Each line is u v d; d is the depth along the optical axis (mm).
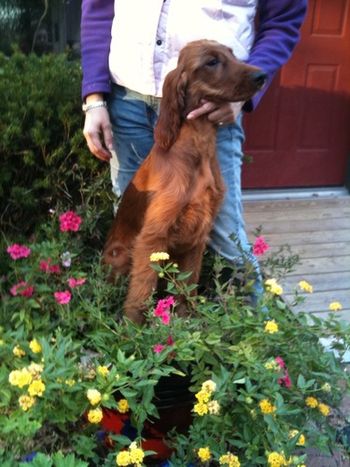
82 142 3322
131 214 2695
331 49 5039
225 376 1924
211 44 2359
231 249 2859
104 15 2715
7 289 2732
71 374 1844
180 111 2422
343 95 5203
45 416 1831
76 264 2689
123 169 2920
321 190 5430
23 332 2090
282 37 2643
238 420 2043
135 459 1754
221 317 2141
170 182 2461
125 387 1922
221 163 2744
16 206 3389
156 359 1927
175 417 2230
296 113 5160
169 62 2543
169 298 2199
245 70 2305
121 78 2641
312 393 2197
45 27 4957
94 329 2281
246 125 5082
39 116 3342
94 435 2020
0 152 3266
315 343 2260
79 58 4969
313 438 2211
